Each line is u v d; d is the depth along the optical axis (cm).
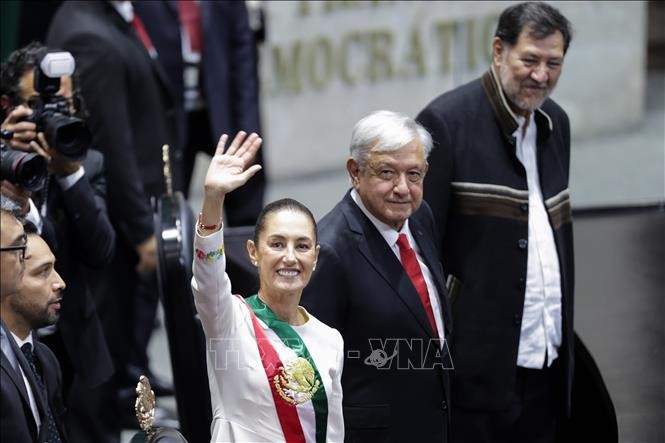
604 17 2794
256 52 2291
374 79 2880
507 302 1577
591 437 1755
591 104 2808
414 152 1364
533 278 1592
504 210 1573
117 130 1920
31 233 1303
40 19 2375
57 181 1605
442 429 1421
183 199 1748
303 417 1233
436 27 2734
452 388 1587
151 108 1991
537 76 1530
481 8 2578
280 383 1227
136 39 1984
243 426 1224
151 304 2131
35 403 1223
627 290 1959
